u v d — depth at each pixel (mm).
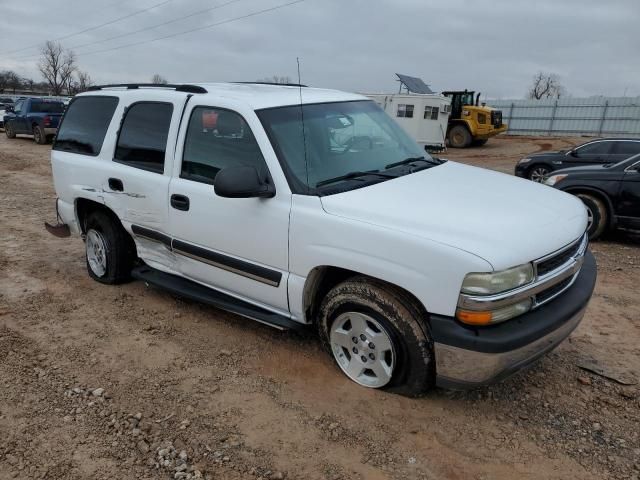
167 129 4301
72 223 5461
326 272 3549
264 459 2881
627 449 2961
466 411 3279
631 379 3664
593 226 7738
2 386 3564
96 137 5043
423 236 2939
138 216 4578
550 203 3508
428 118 24328
